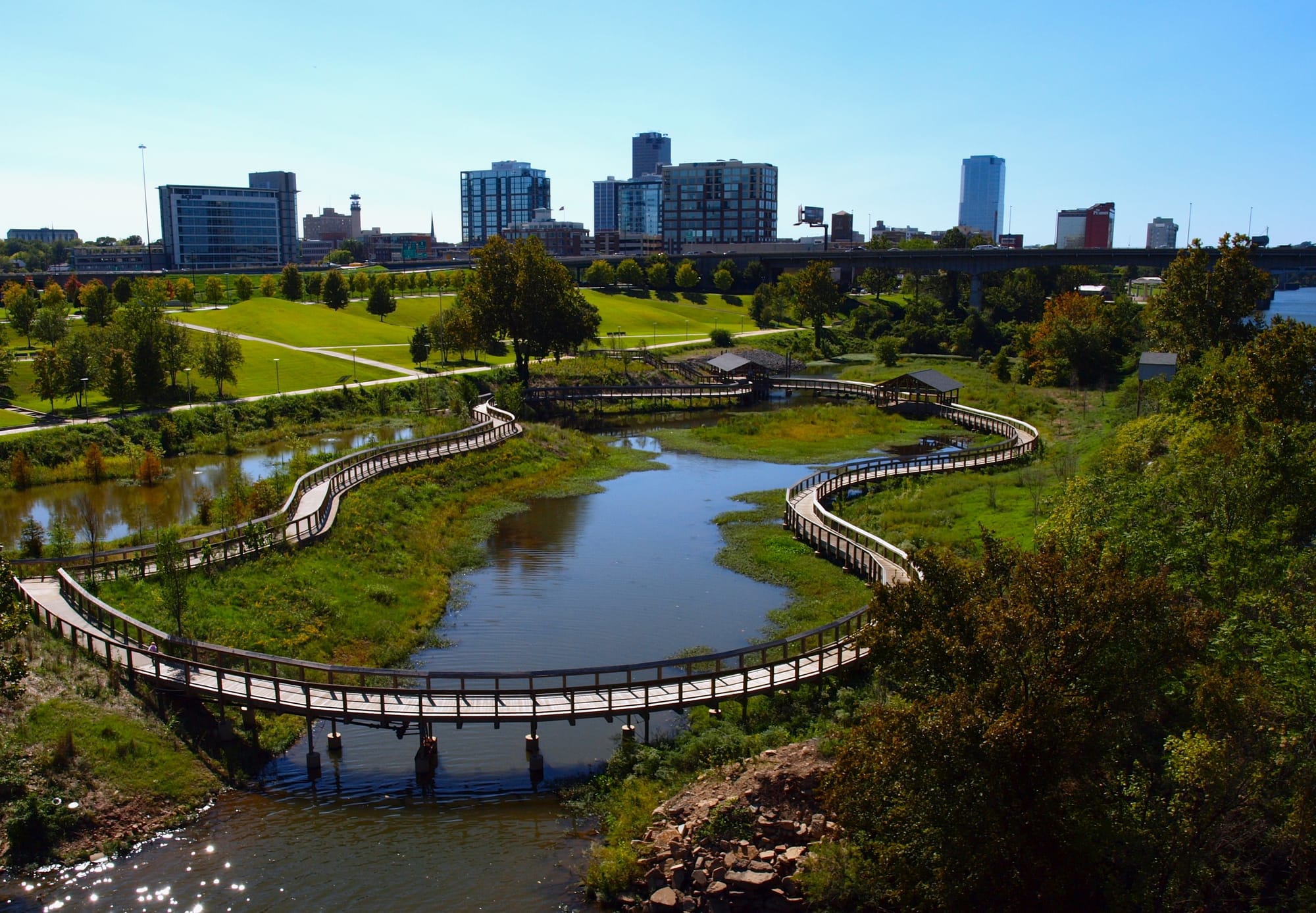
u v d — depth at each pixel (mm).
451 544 51906
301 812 26703
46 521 56094
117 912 22219
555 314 108312
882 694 30188
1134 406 78625
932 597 21453
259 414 87562
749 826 23609
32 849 24094
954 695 18453
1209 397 44312
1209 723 19750
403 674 28922
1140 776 20469
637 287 196500
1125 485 31688
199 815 26422
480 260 108562
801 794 24344
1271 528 28188
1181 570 27172
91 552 42656
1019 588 19938
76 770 26422
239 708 31156
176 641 30984
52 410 82250
